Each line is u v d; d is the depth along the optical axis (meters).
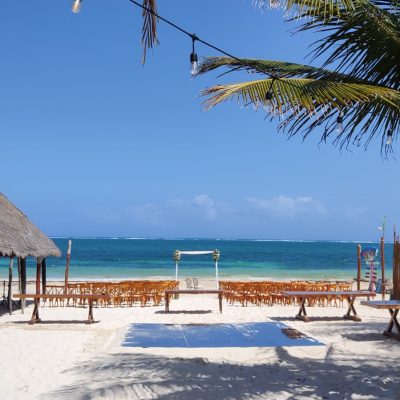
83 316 12.91
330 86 4.49
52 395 5.68
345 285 16.72
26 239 13.76
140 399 5.46
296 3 4.54
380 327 10.82
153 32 4.38
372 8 4.69
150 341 9.00
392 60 5.06
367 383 6.18
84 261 58.62
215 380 6.32
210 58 5.65
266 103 4.53
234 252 94.12
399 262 12.61
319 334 9.88
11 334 9.92
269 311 13.87
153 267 48.03
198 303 16.00
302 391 5.87
